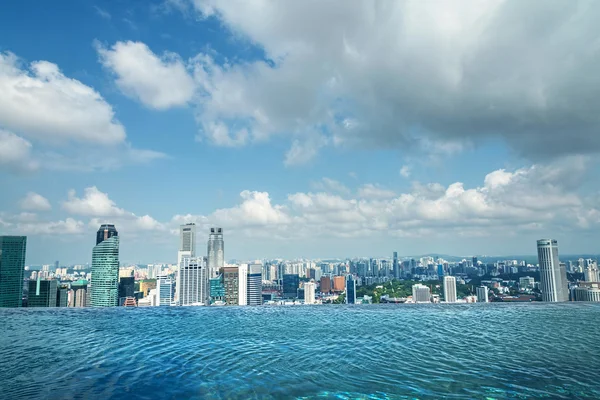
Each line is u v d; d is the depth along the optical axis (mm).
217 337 15078
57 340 14695
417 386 8734
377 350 12500
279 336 15172
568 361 11039
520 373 9742
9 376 9750
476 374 9672
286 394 8203
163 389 8609
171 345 13547
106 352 12523
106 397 8125
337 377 9461
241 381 9156
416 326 17625
